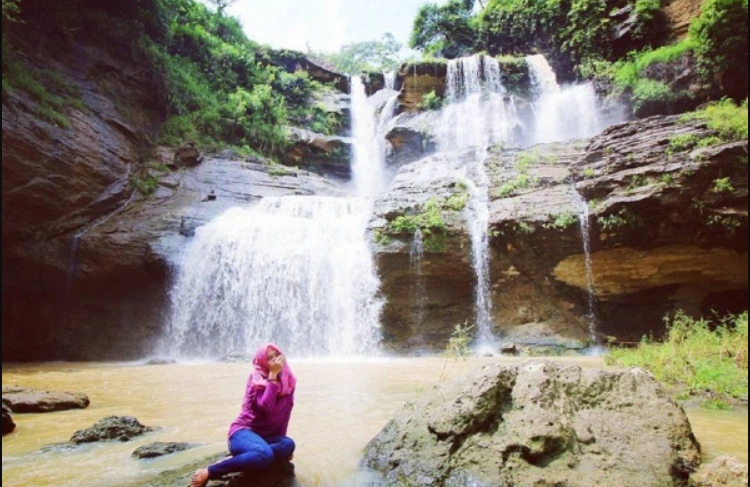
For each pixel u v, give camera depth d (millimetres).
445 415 3947
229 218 19781
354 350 16641
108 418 5117
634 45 26891
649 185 15016
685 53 21828
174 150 22875
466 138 26875
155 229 18594
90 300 17891
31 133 16047
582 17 28594
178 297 17391
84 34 20703
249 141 27156
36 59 18250
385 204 17906
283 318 17391
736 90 20250
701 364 8203
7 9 16281
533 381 4004
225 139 26469
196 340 17297
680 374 7953
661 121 16266
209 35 30781
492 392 3961
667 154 15297
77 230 17859
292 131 29047
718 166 14320
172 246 17938
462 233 16922
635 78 23484
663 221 15008
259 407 3598
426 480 3605
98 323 17844
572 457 3561
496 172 18891
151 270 17531
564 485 3355
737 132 14484
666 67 22469
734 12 19531
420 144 27844
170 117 24344
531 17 32188
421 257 16797
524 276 16875
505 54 34250
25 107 16125
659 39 26234
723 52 19938
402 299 16984
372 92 34750
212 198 21297
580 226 16016
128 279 17719
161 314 17703
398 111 30375
